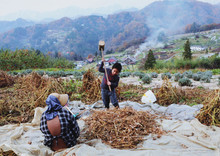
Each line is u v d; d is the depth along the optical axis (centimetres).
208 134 414
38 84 852
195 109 593
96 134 430
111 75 568
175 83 1141
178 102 719
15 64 2150
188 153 352
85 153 354
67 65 2670
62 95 398
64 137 381
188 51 4534
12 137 427
